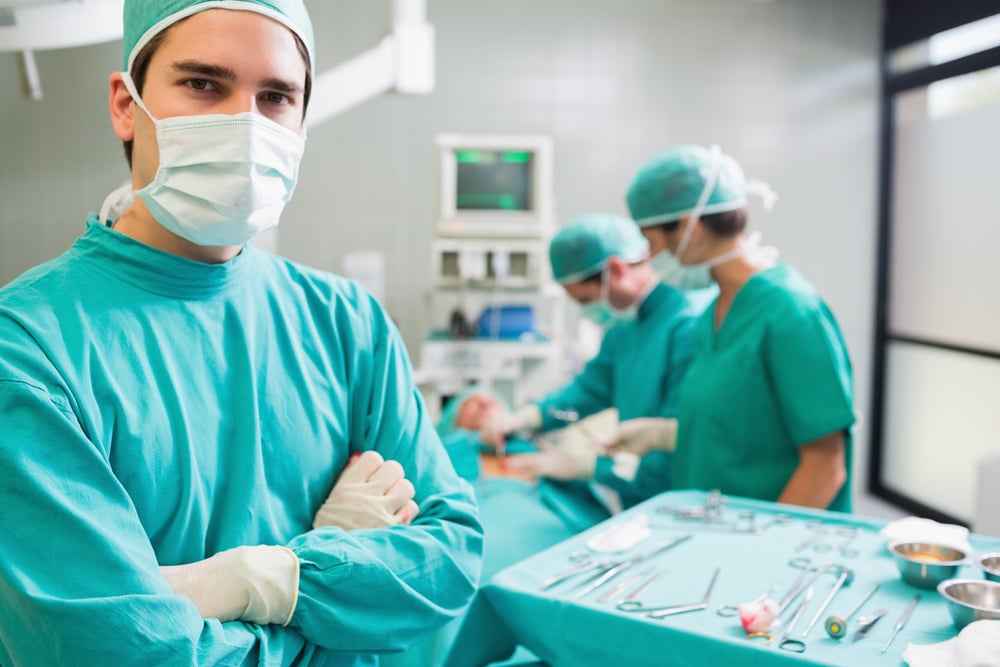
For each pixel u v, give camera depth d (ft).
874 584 3.87
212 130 2.58
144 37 2.59
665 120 12.27
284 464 2.90
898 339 12.55
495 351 8.73
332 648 2.65
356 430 3.26
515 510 6.98
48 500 2.18
